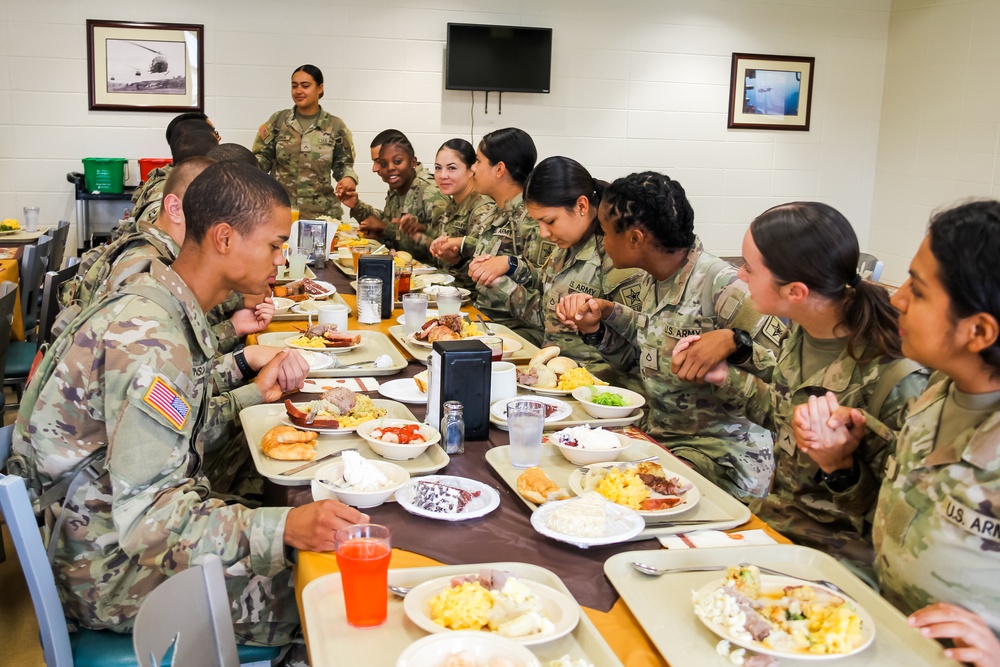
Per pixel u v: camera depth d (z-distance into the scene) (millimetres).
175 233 2289
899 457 1340
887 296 1649
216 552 1440
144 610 1098
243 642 1708
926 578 1239
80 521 1601
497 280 3400
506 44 6871
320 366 2369
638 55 7305
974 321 1108
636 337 2525
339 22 6695
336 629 1154
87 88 6348
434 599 1165
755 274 1711
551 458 1789
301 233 4195
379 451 1752
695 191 7676
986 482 1171
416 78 6918
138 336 1512
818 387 1744
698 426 2328
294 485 1642
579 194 2740
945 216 1132
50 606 1425
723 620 1133
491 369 1974
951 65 7152
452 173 4445
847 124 7902
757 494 2299
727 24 7438
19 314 4172
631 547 1421
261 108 6664
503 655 1035
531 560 1370
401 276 3373
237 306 3256
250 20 6527
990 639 1078
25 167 6367
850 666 1079
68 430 1567
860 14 7711
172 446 1494
